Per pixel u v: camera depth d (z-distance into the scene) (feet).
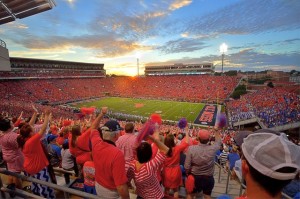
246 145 4.56
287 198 10.66
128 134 13.16
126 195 8.68
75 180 16.15
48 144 20.42
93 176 12.10
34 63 260.21
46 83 221.66
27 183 16.25
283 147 4.03
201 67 347.97
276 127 80.79
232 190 18.99
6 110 92.27
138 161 10.12
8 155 13.80
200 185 13.41
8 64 126.93
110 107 175.11
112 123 9.50
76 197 14.42
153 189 9.80
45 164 13.11
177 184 13.85
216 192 18.49
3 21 49.32
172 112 152.56
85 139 13.50
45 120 13.01
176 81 264.93
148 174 9.55
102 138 10.33
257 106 119.96
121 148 12.67
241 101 151.74
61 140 22.68
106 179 8.97
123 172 8.64
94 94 240.12
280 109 98.94
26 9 45.57
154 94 237.66
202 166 13.12
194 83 247.29
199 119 131.75
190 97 211.20
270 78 254.88
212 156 12.98
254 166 4.19
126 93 253.24
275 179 4.00
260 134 4.56
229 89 213.87
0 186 12.44
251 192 4.44
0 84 180.96
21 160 14.15
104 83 286.25
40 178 12.92
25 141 12.85
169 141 13.64
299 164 4.04
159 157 9.80
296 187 11.96
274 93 142.51
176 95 223.92
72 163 17.07
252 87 234.58
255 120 99.81
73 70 311.68
